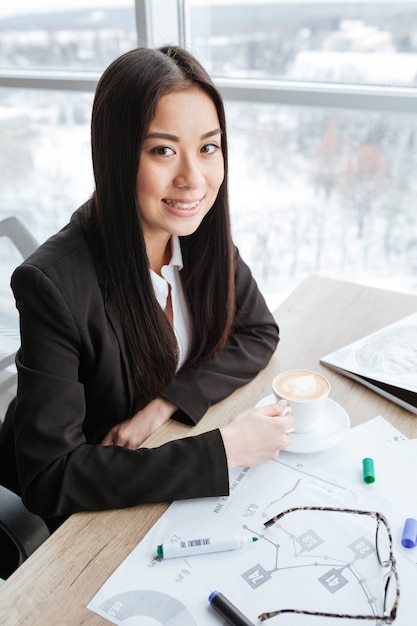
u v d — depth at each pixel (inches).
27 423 36.2
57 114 88.4
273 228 87.7
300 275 89.9
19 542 36.2
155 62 36.6
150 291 41.6
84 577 28.9
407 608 26.7
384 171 76.7
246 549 29.9
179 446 35.4
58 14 81.4
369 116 73.5
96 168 39.1
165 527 31.6
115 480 33.9
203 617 26.7
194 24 75.3
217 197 44.1
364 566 28.8
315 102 68.5
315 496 33.0
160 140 36.9
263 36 72.0
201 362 45.5
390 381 42.1
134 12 75.5
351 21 67.0
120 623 26.6
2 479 48.1
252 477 34.6
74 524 32.3
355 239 83.7
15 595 28.0
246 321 48.7
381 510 31.9
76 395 37.8
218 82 73.5
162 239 45.9
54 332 38.2
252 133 80.7
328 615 26.5
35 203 98.4
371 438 37.4
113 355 41.8
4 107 91.5
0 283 52.4
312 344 48.6
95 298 40.3
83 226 42.1
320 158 79.4
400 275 83.7
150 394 44.0
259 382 44.6
